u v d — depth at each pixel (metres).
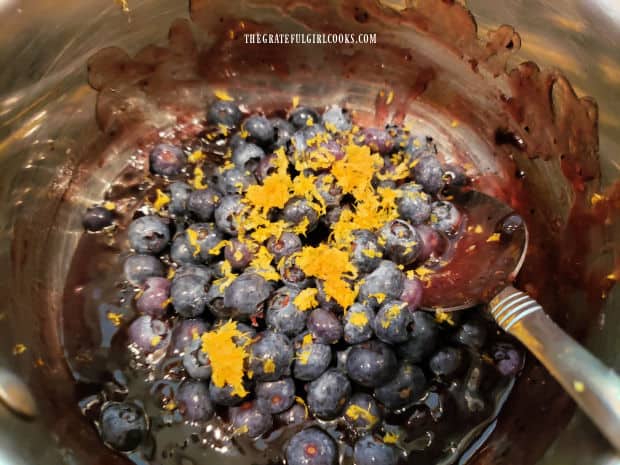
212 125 0.22
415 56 0.21
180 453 0.15
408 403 0.15
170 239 0.18
